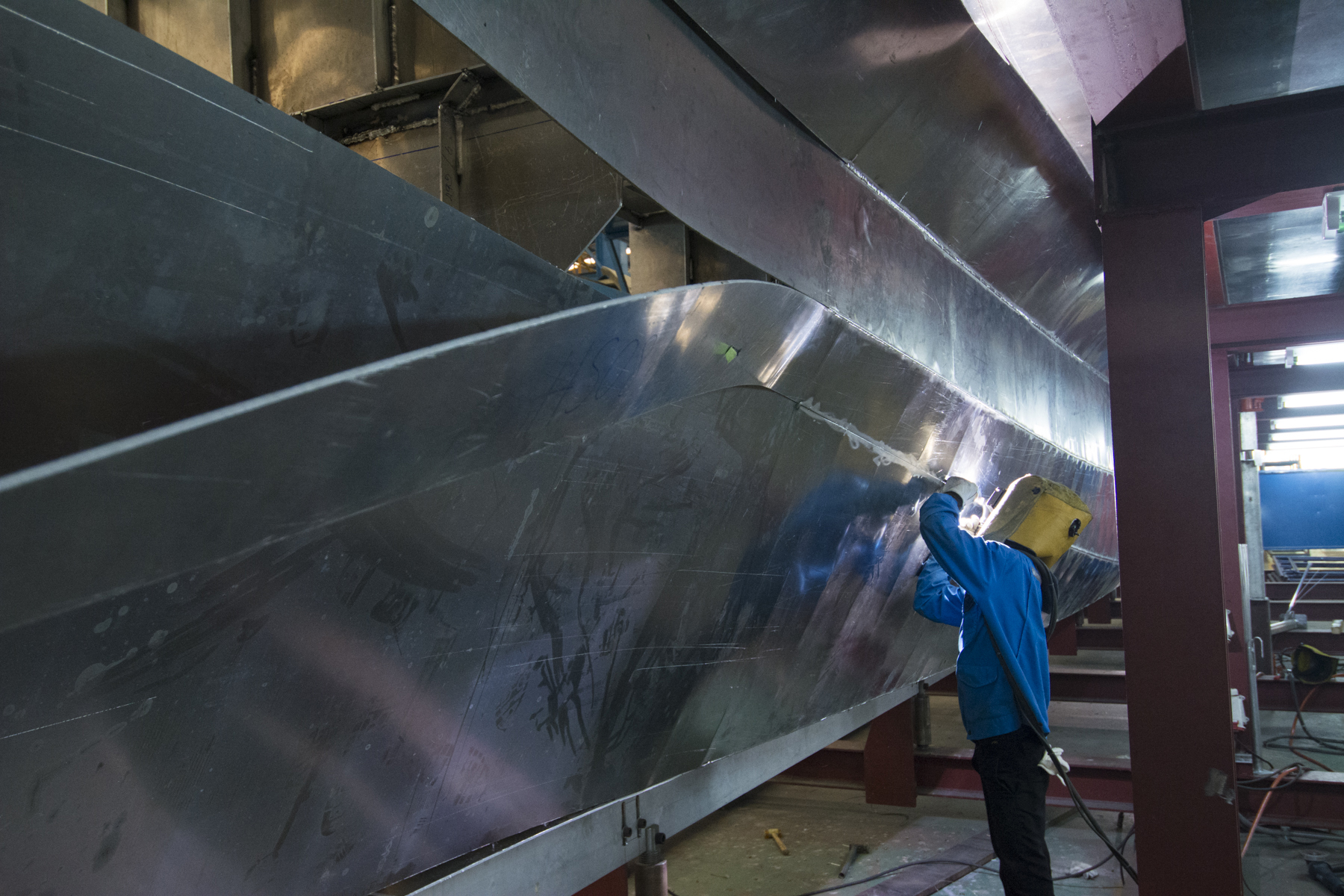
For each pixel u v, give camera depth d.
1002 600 2.27
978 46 2.29
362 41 2.06
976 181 2.68
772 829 3.75
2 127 0.77
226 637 0.93
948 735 5.25
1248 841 3.50
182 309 0.95
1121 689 4.91
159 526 0.74
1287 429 12.61
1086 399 4.26
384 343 1.19
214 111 0.92
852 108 2.05
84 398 0.89
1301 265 5.04
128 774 0.91
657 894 2.10
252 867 1.12
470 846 1.51
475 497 1.19
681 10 1.53
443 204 1.20
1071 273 3.60
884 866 3.38
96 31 0.82
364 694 1.17
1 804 0.80
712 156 1.64
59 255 0.84
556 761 1.64
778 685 2.35
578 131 1.28
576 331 1.13
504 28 1.12
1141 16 2.11
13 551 0.63
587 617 1.55
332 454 0.89
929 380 2.45
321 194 1.05
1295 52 2.73
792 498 1.99
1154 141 2.50
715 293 1.41
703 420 1.61
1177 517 2.38
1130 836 3.63
